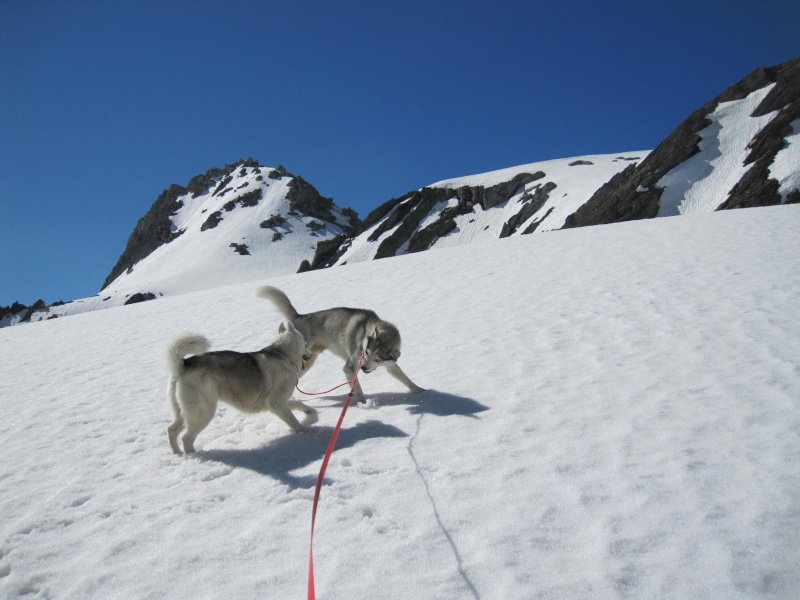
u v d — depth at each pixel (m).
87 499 4.31
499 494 3.77
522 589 2.80
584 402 5.32
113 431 5.93
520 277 13.30
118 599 3.02
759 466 3.80
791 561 2.85
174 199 197.38
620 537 3.17
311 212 167.38
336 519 3.65
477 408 5.50
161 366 8.93
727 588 2.70
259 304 14.88
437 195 122.31
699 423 4.59
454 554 3.15
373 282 15.95
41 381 8.63
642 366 6.20
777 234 13.88
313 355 7.00
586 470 3.99
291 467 4.64
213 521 3.79
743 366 5.81
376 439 5.02
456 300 11.62
